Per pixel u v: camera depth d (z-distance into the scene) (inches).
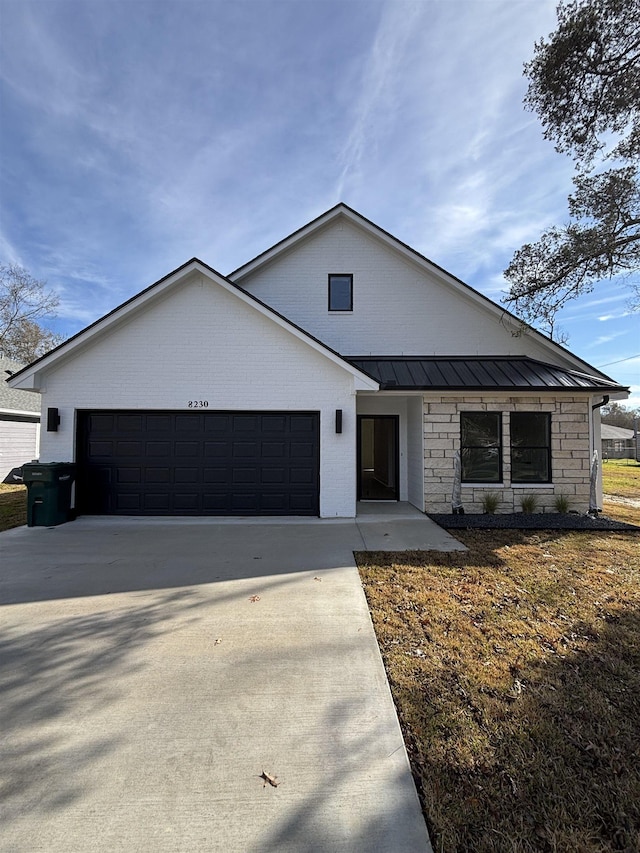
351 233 451.2
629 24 322.7
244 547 260.4
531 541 275.9
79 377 354.3
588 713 104.0
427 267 439.5
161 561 231.3
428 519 347.9
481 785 82.5
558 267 414.0
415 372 397.1
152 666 126.3
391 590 186.7
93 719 102.7
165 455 359.9
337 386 358.9
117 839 71.7
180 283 356.2
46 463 332.2
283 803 78.7
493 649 135.4
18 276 1109.7
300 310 445.7
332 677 120.2
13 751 92.2
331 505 355.3
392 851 69.2
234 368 358.0
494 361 429.4
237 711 105.7
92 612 164.6
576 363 427.2
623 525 322.0
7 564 226.4
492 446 382.3
